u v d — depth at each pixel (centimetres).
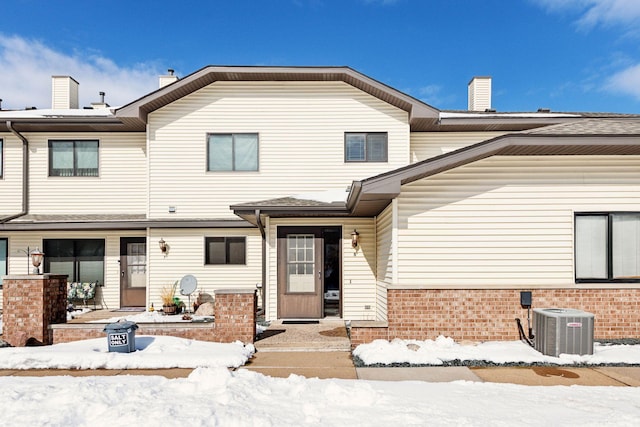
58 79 1537
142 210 1324
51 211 1319
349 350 798
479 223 828
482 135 1307
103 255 1331
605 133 779
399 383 575
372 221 1121
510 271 823
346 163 1253
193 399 483
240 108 1265
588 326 691
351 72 1218
